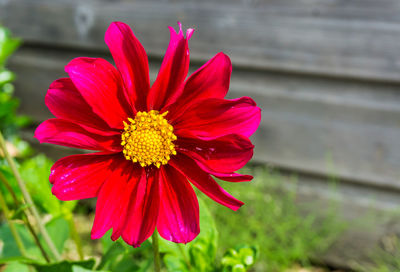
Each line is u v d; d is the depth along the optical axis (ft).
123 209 0.86
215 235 1.05
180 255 1.07
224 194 0.85
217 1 1.73
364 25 1.55
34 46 2.10
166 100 0.90
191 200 0.87
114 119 0.88
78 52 2.04
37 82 2.12
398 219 1.72
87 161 0.87
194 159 0.88
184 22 1.78
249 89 1.79
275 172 1.86
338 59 1.61
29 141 2.23
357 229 1.78
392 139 1.63
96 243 1.90
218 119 0.88
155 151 0.88
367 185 1.75
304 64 1.66
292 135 1.78
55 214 1.16
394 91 1.60
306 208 1.84
